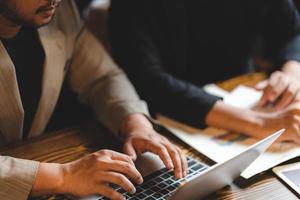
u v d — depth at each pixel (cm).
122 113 115
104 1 166
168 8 138
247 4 148
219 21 147
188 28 145
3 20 104
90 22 158
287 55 142
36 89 118
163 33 141
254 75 141
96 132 112
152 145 100
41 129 123
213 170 76
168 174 93
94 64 128
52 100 121
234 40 153
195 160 99
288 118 109
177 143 108
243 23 152
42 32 113
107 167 89
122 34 136
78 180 88
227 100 125
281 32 152
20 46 112
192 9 142
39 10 96
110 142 108
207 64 153
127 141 104
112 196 85
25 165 90
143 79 130
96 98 125
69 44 122
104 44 152
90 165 90
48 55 115
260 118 112
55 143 106
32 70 116
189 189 76
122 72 131
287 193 89
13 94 106
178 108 119
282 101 121
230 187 90
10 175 87
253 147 82
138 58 133
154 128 114
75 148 104
